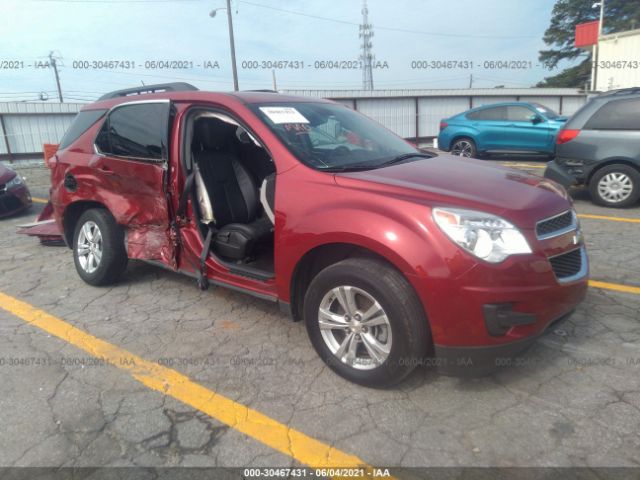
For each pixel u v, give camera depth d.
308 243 2.82
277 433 2.47
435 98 20.48
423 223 2.48
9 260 5.45
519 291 2.43
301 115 3.59
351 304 2.74
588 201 7.51
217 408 2.68
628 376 2.86
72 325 3.73
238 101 3.44
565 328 3.44
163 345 3.39
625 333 3.35
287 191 2.98
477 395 2.73
